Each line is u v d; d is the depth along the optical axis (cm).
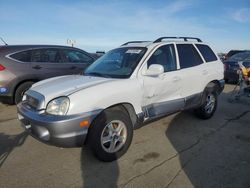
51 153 398
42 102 341
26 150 409
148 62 421
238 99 798
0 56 638
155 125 527
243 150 413
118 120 366
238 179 325
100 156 356
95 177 330
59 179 326
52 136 322
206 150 412
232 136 475
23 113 359
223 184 314
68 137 322
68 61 751
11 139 455
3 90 639
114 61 450
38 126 333
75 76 436
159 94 432
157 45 451
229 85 1166
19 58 661
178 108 473
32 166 359
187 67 495
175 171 344
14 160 376
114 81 376
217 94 589
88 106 335
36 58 689
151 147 420
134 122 400
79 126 327
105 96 351
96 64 476
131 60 425
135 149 411
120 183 316
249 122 562
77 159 378
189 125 532
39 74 683
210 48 585
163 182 318
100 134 347
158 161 372
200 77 518
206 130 505
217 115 614
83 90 342
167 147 421
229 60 1169
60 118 319
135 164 363
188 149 415
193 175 334
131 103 385
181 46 500
